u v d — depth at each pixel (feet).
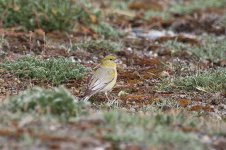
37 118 35.60
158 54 61.31
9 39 60.29
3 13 62.49
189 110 45.21
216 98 47.98
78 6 65.72
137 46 63.26
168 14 77.87
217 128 37.11
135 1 84.89
